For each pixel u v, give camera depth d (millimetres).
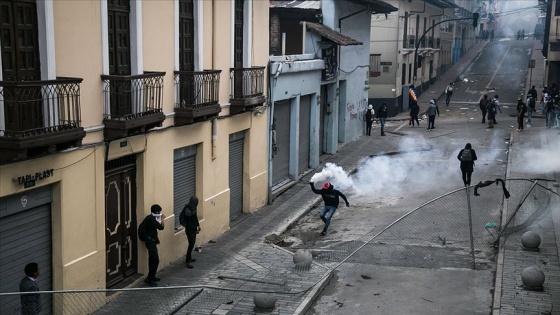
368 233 18453
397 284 14555
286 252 16750
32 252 11422
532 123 38844
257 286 14125
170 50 15234
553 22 42750
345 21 30516
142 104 13539
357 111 34531
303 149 26547
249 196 20531
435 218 19500
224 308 12898
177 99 15547
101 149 12766
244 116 19688
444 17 64500
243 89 18891
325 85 29781
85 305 12492
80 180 12219
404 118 43219
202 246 17188
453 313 12984
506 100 50500
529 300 13172
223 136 18266
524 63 71125
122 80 12664
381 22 44031
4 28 10336
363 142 33719
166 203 15398
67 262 12008
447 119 42438
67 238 11961
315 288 14008
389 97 44656
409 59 48844
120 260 14039
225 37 18031
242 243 17516
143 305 12953
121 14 13539
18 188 10625
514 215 17438
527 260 15570
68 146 11508
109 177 13477
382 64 44469
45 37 11000
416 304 13453
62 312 11898
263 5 20656
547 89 41562
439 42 61156
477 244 17125
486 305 13359
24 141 9875
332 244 17641
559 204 19578
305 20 28031
